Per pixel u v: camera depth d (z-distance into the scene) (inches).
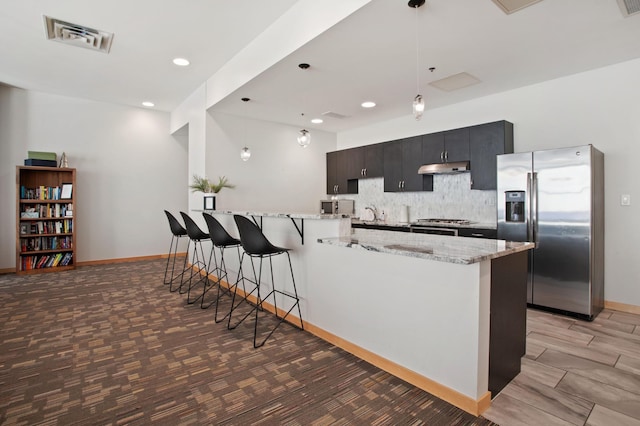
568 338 108.3
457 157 173.9
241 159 210.2
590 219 122.3
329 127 245.1
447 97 173.9
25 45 143.1
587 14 96.4
